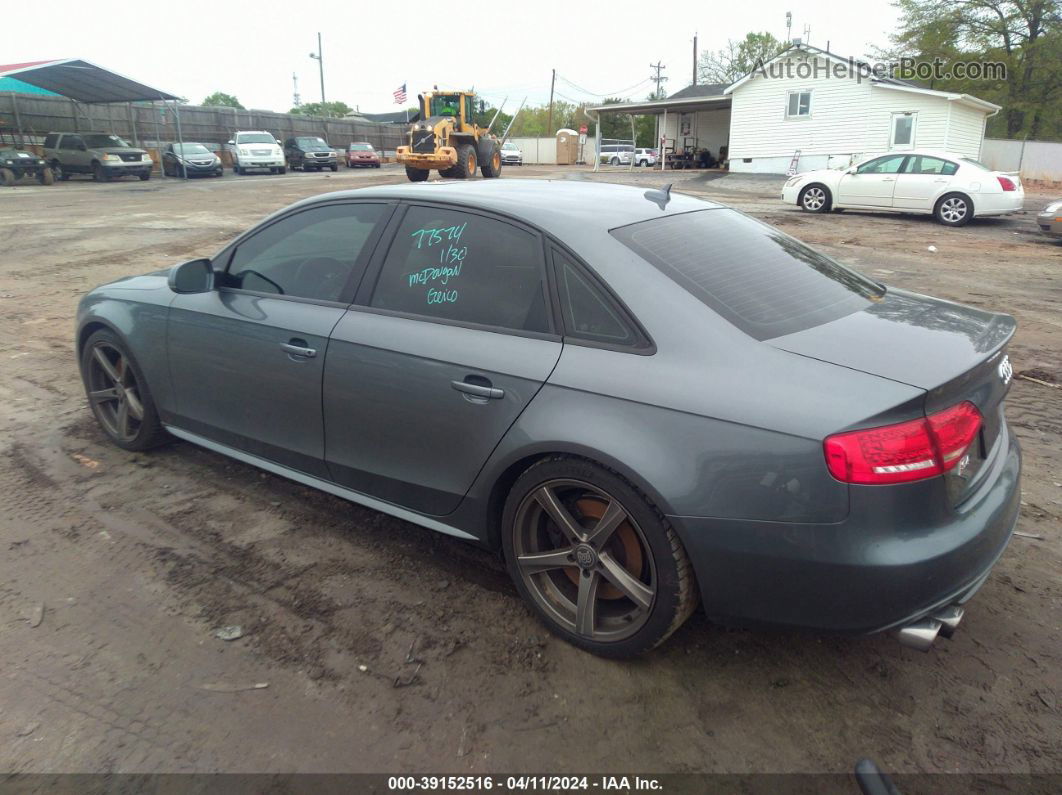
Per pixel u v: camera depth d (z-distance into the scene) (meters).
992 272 10.34
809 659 2.77
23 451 4.43
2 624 2.90
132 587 3.15
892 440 2.16
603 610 2.81
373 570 3.29
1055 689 2.62
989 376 2.53
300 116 47.00
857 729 2.45
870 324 2.67
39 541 3.48
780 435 2.23
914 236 13.80
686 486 2.35
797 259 3.18
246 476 4.16
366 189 3.46
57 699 2.53
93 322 4.29
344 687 2.61
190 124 40.59
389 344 3.04
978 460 2.51
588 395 2.54
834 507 2.18
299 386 3.36
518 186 3.38
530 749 2.37
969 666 2.73
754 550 2.30
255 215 16.91
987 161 33.34
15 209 18.31
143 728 2.42
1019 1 40.84
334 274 3.38
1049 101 41.88
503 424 2.73
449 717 2.48
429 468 3.02
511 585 3.21
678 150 42.25
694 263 2.77
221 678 2.64
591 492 2.68
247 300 3.62
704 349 2.45
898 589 2.19
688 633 2.91
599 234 2.78
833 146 30.72
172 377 3.95
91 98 34.47
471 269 2.98
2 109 32.56
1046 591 3.15
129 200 21.03
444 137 26.55
